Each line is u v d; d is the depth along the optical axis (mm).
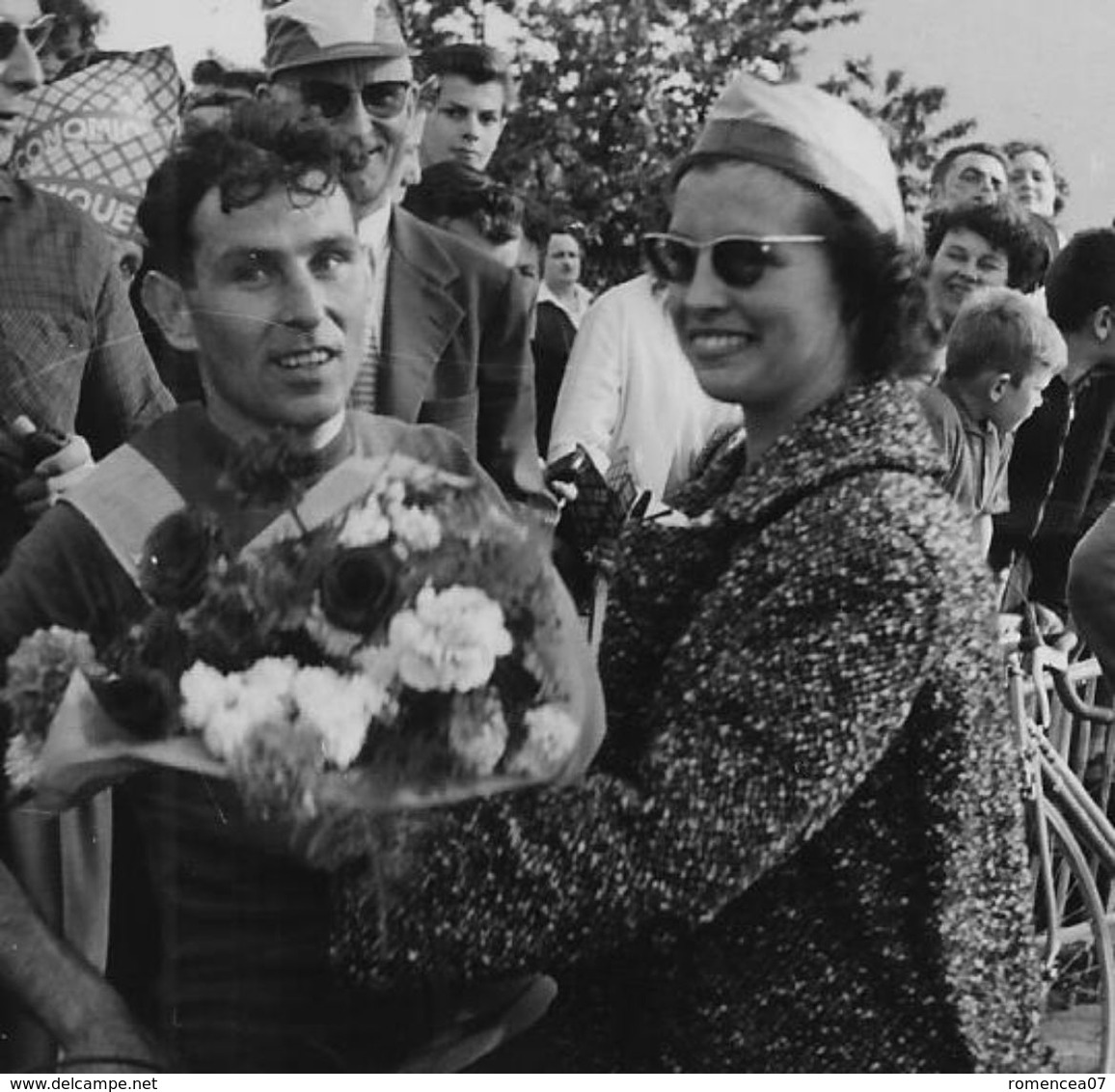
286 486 1596
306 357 1666
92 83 2031
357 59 2025
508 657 1479
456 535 1517
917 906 1360
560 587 1552
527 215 2170
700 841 1295
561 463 2076
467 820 1359
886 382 1433
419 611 1473
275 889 1590
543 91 2236
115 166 2025
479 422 1996
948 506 1379
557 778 1397
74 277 1972
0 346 1958
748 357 1461
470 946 1339
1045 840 2688
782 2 2279
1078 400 2732
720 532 1435
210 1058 1606
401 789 1441
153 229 1694
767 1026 1370
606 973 1424
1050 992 2803
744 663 1324
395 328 1931
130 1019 1619
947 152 2443
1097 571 2449
